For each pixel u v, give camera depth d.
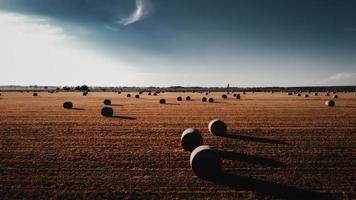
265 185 11.76
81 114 33.28
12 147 17.50
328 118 30.19
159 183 11.97
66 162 14.58
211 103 51.25
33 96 76.50
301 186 11.66
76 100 58.44
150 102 53.47
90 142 18.91
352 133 22.12
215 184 11.90
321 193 11.03
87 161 14.77
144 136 20.89
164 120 28.70
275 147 17.77
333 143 18.81
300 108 41.31
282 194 10.94
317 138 20.36
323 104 48.81
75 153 16.20
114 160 14.98
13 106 43.00
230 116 31.92
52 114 33.12
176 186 11.68
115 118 30.00
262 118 30.25
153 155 15.98
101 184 11.83
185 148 17.61
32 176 12.66
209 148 13.29
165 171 13.44
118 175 12.84
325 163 14.59
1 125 25.23
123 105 46.19
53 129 23.41
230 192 11.10
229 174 13.03
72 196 10.74
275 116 31.88
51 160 14.90
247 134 21.92
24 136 20.67
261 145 18.30
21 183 11.91
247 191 11.20
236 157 15.58
